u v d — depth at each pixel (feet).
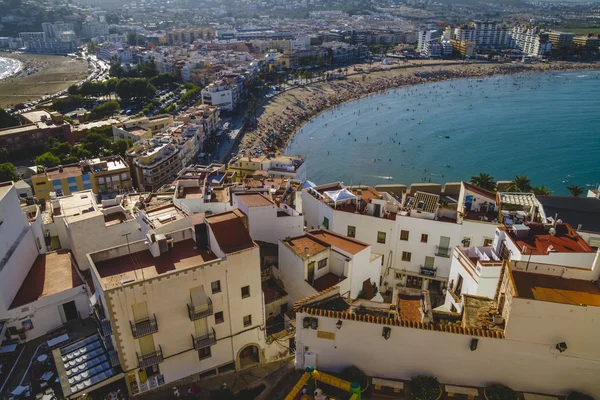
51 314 201.16
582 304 122.83
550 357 129.29
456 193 403.13
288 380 153.38
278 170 459.73
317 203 272.10
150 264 163.32
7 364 183.21
